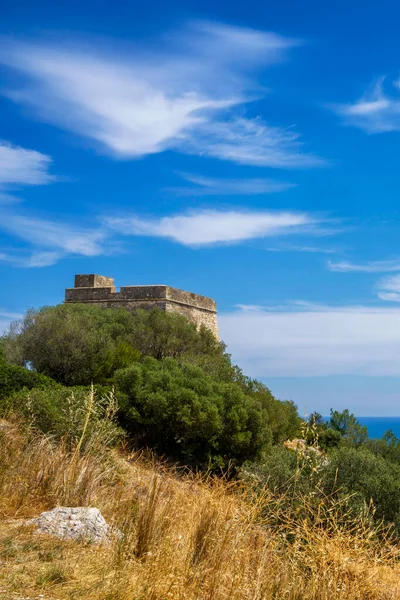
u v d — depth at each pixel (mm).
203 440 20938
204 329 36719
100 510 7984
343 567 5977
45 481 8617
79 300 39094
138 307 37156
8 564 5809
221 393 22219
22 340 27906
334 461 11953
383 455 26938
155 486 7156
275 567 6023
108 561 5953
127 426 21094
